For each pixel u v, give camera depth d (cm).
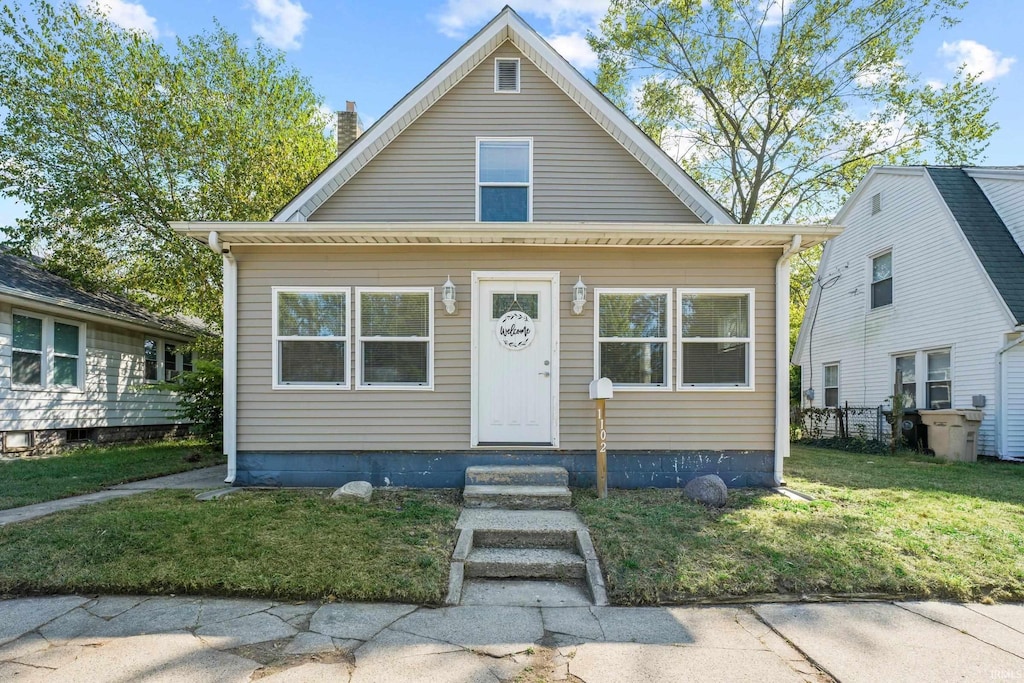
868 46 1683
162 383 1140
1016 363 1002
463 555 449
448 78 800
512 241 671
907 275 1251
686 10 1786
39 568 403
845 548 455
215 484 705
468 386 685
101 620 352
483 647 325
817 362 1603
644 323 696
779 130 1923
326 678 289
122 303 1358
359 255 691
